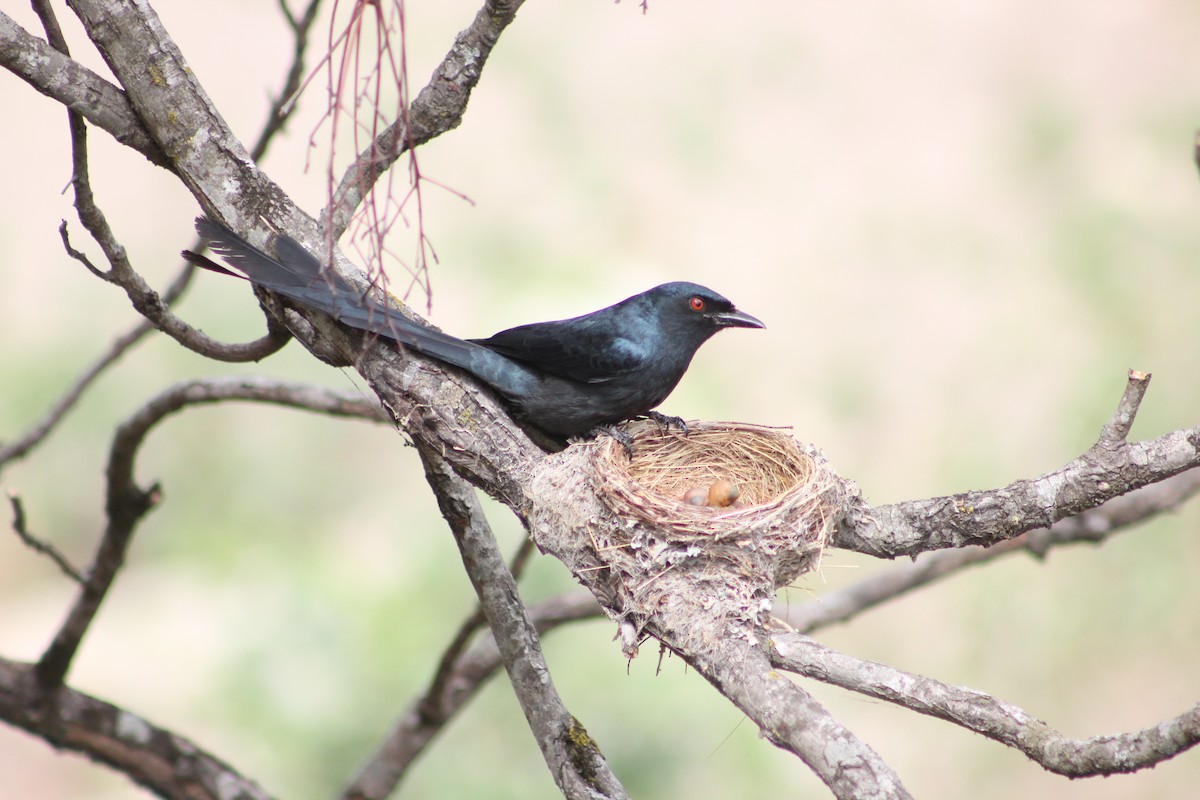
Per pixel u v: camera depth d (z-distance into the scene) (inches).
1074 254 693.9
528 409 296.5
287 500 654.5
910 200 729.0
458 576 560.7
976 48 777.6
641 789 474.0
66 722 324.8
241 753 518.9
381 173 240.2
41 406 661.3
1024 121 746.2
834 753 168.2
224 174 239.1
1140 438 621.9
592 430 311.3
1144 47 764.6
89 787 640.4
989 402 661.3
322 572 582.9
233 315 641.6
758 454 306.2
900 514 238.7
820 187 735.7
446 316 633.0
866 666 191.5
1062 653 595.8
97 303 679.1
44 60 228.5
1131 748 165.9
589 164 702.5
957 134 752.3
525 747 490.9
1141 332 657.6
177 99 235.9
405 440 256.8
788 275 706.2
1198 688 574.6
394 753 344.2
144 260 688.4
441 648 537.3
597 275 661.9
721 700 493.0
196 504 655.1
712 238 703.1
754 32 763.4
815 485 239.6
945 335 686.5
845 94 753.0
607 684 490.9
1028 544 354.9
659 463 308.8
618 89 727.1
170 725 538.6
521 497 239.1
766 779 482.3
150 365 670.5
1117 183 719.1
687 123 732.0
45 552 314.0
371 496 656.4
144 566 643.5
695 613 208.7
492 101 709.9
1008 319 677.9
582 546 229.9
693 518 222.7
